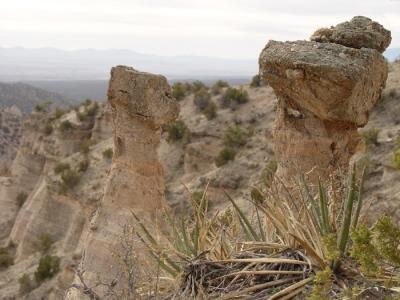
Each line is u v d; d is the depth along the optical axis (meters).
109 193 9.90
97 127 43.53
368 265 3.72
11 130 75.25
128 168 9.72
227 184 27.78
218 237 5.43
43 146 46.28
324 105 6.80
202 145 33.94
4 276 32.06
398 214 14.09
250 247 5.29
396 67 35.56
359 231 3.79
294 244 5.03
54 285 25.83
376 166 21.27
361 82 6.71
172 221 6.12
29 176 46.00
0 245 40.97
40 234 34.84
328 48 6.96
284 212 5.27
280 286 4.66
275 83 7.27
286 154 7.57
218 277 4.87
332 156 7.27
